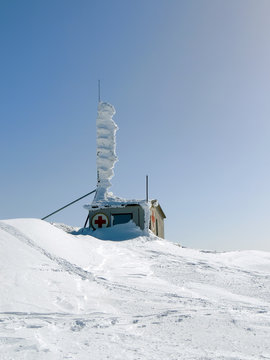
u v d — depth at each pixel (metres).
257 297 12.80
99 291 11.49
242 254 22.41
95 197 27.67
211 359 5.68
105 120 28.55
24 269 12.18
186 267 17.39
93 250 18.25
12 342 6.37
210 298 11.98
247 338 7.10
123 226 25.62
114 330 7.52
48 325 7.74
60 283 11.65
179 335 7.25
